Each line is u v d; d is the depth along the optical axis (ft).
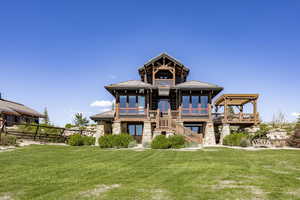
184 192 21.66
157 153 52.08
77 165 35.70
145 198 19.93
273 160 42.55
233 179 26.86
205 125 89.15
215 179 26.84
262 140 80.18
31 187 23.15
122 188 22.90
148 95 87.30
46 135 80.94
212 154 50.93
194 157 45.73
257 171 31.60
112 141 66.39
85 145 77.20
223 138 83.66
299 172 31.63
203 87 85.87
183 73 102.68
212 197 20.27
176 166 35.32
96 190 22.20
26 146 61.57
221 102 100.94
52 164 36.50
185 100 89.97
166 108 95.66
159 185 24.08
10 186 23.40
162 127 79.00
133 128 95.45
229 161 40.88
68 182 25.18
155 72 93.61
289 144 75.66
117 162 39.01
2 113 105.91
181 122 87.45
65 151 54.39
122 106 89.40
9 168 32.71
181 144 67.56
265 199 19.81
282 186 23.91
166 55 93.56
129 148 65.87
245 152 55.83
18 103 150.51
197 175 28.94
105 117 88.22
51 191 21.86
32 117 142.51
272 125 133.90
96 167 34.14
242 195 20.84
